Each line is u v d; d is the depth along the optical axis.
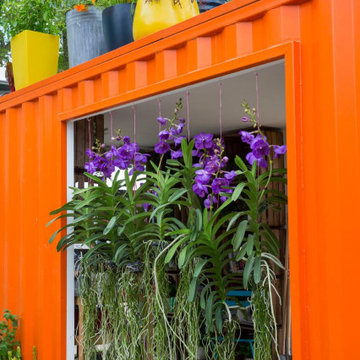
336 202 2.16
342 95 2.17
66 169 3.77
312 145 2.29
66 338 3.66
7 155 4.28
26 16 4.29
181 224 2.94
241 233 2.49
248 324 4.29
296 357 2.25
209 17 2.71
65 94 3.72
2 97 4.32
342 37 2.19
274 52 2.40
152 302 2.88
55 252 3.71
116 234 3.26
